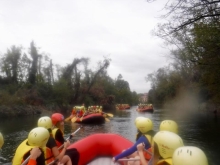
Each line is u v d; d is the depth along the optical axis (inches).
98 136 224.5
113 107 1893.5
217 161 332.5
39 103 1306.6
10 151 390.3
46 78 1718.8
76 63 1619.1
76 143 205.0
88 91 1679.4
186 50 381.4
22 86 1363.2
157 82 2388.0
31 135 115.1
